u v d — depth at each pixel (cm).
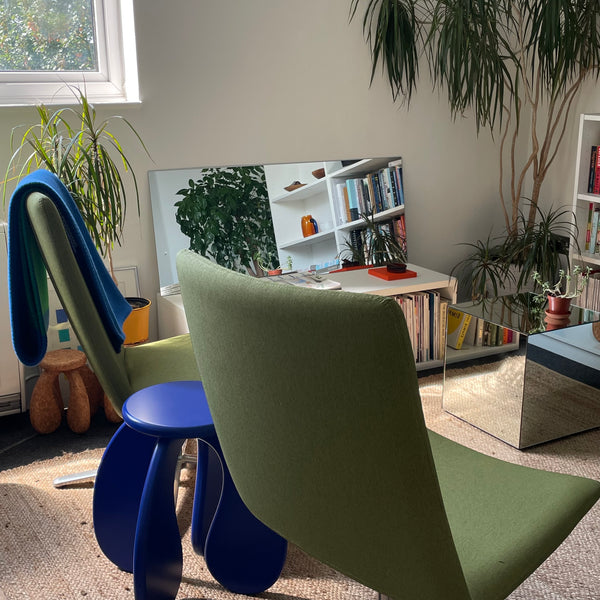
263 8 316
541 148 384
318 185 342
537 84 341
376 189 354
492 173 386
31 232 177
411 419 96
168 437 149
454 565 105
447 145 370
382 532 107
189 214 317
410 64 341
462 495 139
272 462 116
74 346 291
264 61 321
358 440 101
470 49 330
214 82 314
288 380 104
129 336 287
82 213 257
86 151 262
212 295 109
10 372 269
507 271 352
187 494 226
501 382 254
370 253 353
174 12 301
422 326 325
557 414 256
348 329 93
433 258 381
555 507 133
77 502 224
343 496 108
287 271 335
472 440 260
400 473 100
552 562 192
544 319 257
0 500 225
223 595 181
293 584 186
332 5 329
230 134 322
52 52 302
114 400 185
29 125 283
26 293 182
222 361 114
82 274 183
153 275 317
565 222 351
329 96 338
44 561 195
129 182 306
